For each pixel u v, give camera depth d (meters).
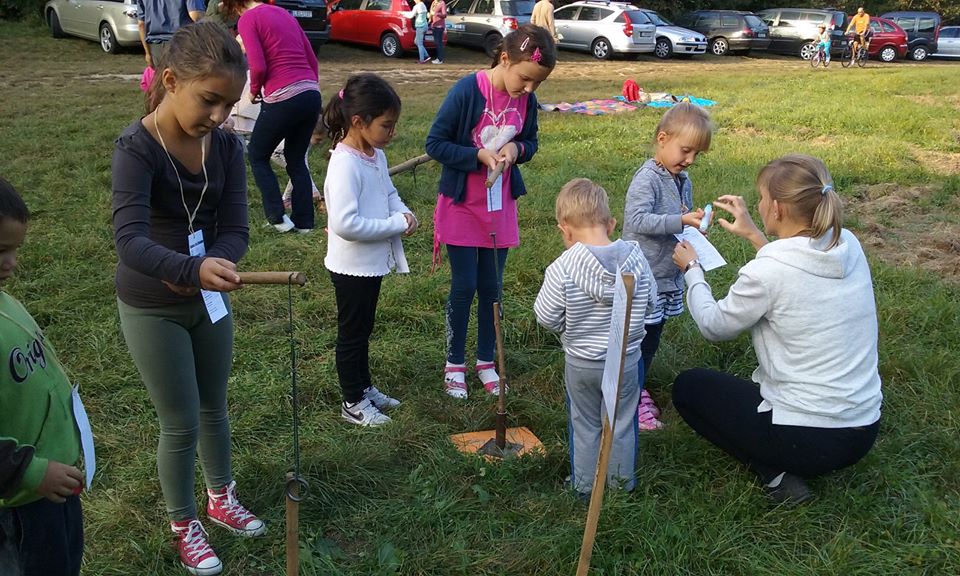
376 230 3.42
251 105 6.89
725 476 3.26
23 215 1.83
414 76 16.14
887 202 7.11
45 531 1.96
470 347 4.49
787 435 2.98
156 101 2.39
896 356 4.16
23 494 1.83
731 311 3.01
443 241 3.91
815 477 3.21
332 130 3.51
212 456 2.88
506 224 3.93
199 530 2.82
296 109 5.88
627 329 2.11
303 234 6.24
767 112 11.52
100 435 3.56
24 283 5.06
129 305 2.54
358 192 3.42
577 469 3.13
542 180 7.70
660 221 3.51
